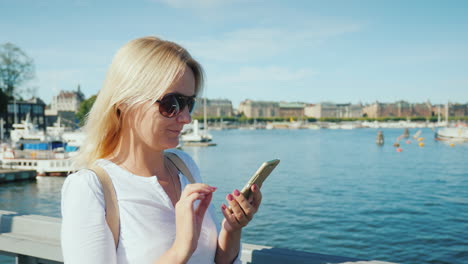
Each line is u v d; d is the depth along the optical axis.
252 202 1.37
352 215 18.80
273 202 21.77
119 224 1.19
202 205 1.17
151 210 1.22
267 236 15.63
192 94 1.30
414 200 22.33
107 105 1.26
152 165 1.36
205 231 1.41
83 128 1.31
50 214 20.92
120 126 1.30
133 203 1.20
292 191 25.27
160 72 1.20
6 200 24.00
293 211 19.62
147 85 1.20
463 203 21.31
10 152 33.31
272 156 50.00
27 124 49.56
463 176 31.53
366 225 17.08
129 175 1.24
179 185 1.46
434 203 21.44
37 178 31.59
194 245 1.12
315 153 54.91
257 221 17.81
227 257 1.45
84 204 1.12
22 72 67.62
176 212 1.15
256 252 1.93
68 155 36.62
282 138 104.38
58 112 93.06
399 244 14.62
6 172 29.94
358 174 33.34
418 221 17.69
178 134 1.30
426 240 14.98
